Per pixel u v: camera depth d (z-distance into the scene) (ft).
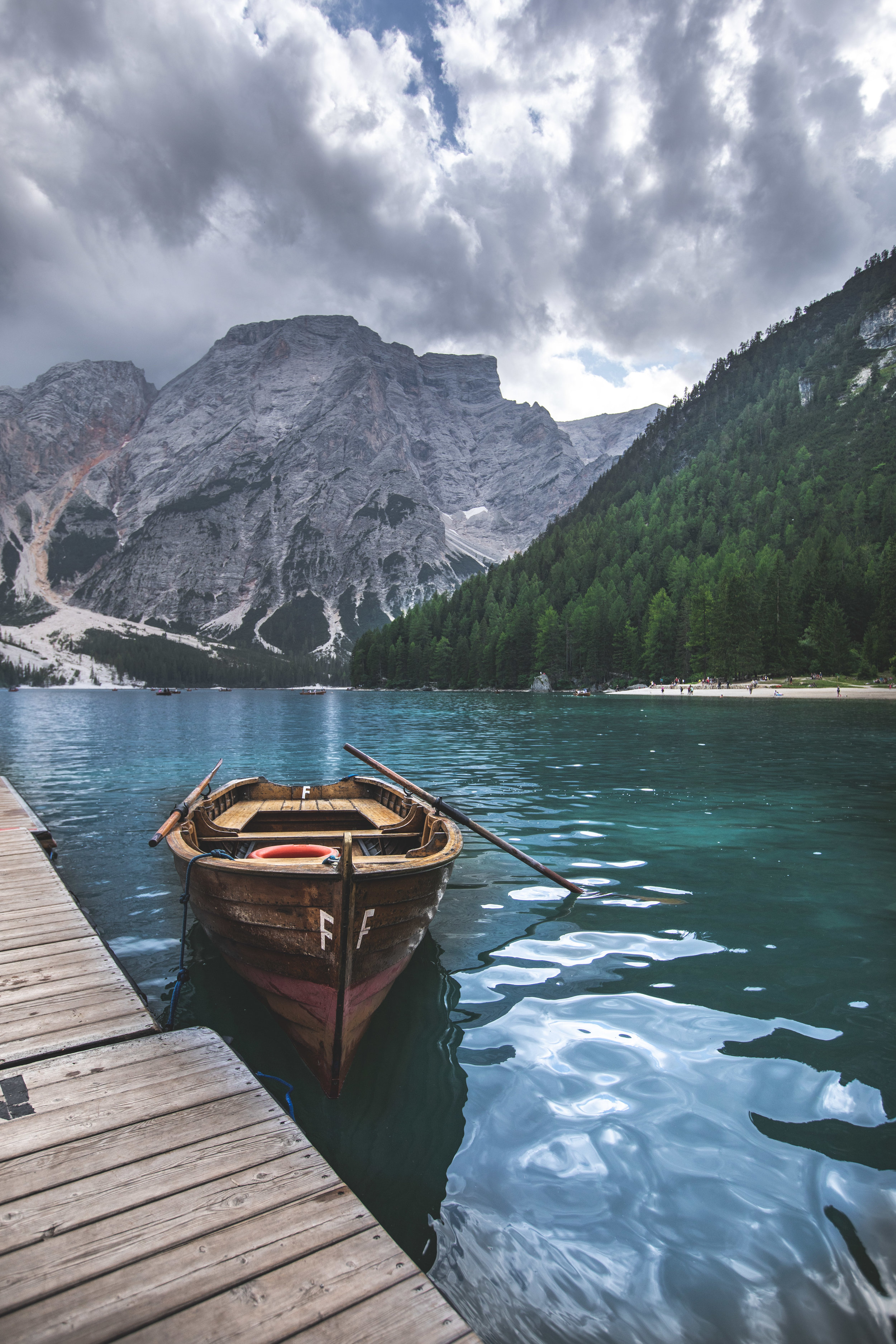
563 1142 13.12
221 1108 12.67
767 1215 11.25
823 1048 16.38
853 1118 13.74
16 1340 7.87
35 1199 10.17
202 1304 8.49
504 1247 10.68
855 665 310.86
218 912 19.25
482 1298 9.75
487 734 115.96
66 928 22.76
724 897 27.96
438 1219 11.27
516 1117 13.91
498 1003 19.01
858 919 25.27
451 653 470.80
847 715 162.09
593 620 383.24
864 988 19.56
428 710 219.00
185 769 75.66
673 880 30.37
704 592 340.39
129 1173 10.78
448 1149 12.95
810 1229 10.96
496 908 27.09
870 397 600.39
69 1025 15.97
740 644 313.32
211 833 25.53
